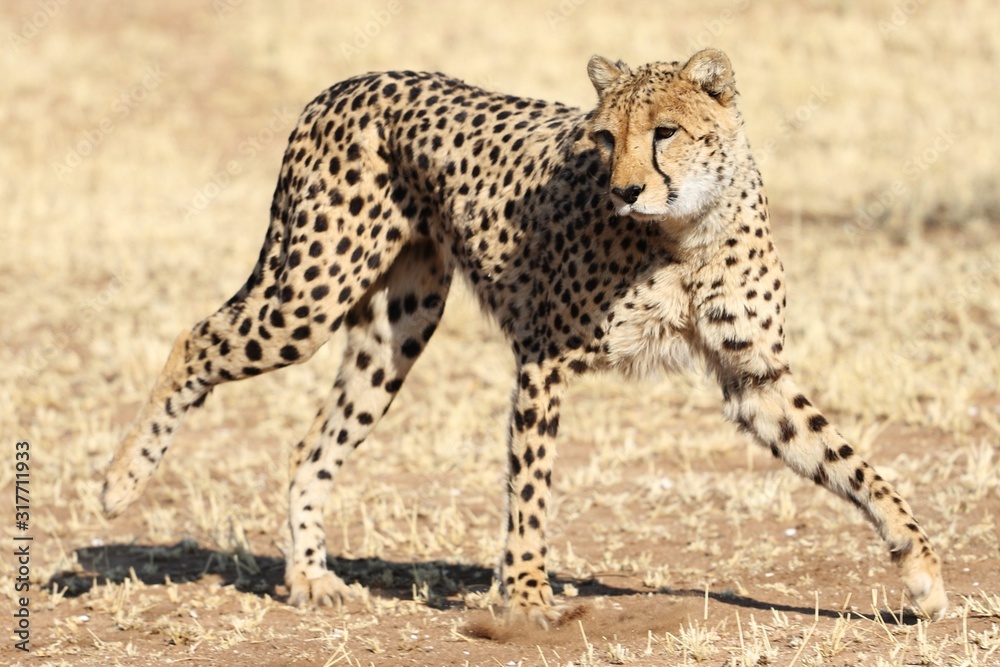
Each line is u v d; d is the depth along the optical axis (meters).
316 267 14.39
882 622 12.02
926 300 25.86
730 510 16.88
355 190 14.59
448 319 26.70
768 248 12.75
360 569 15.33
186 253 31.61
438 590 14.52
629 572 14.79
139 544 16.66
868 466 12.37
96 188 37.44
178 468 19.47
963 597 12.83
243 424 21.95
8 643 12.90
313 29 49.66
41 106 43.25
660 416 21.42
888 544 12.11
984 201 32.91
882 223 32.25
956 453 18.22
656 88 12.03
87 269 30.80
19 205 34.94
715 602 13.28
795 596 13.52
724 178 12.23
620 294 12.98
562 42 48.31
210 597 14.34
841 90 43.78
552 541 16.16
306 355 14.62
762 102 43.03
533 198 13.68
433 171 14.60
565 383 13.48
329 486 15.07
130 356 24.44
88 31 49.84
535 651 12.09
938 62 45.81
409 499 18.08
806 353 23.16
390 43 47.66
